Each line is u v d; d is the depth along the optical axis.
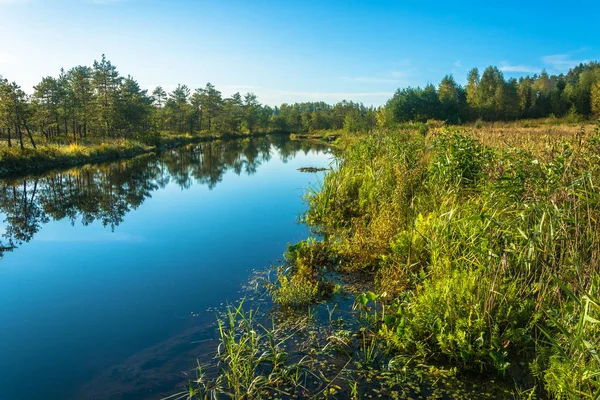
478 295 4.01
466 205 6.34
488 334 3.82
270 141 59.47
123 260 7.70
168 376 3.94
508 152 6.54
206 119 82.12
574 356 3.08
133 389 3.75
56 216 11.93
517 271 4.49
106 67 42.97
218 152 38.12
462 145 7.62
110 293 6.13
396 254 5.99
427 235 5.88
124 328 4.99
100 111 41.00
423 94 57.66
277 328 4.73
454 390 3.54
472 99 68.94
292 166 25.08
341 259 6.68
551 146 6.21
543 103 67.94
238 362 3.93
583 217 4.39
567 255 4.05
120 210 12.65
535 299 4.11
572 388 2.92
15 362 4.29
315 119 86.12
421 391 3.55
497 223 4.48
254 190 15.91
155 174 21.91
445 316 3.96
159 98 71.62
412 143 11.02
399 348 4.10
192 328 4.91
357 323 4.79
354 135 30.81
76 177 20.56
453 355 3.80
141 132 45.72
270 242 8.46
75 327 5.05
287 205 12.55
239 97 89.38
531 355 3.79
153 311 5.45
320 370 3.92
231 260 7.43
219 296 5.83
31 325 5.14
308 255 6.85
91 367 4.17
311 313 5.08
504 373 3.57
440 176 7.70
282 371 3.85
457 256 5.23
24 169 22.11
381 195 9.05
